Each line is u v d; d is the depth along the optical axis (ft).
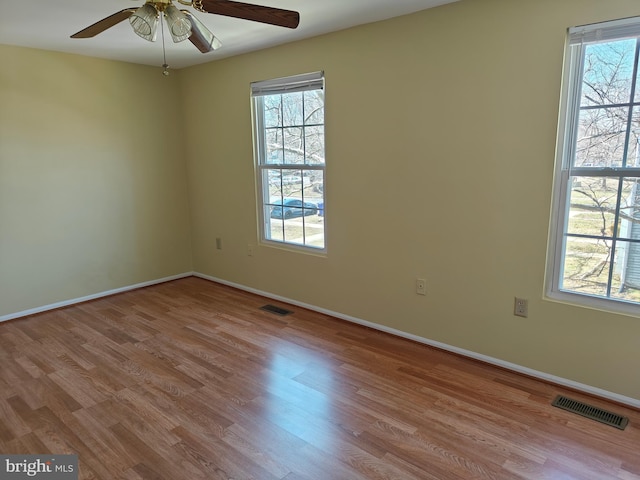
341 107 11.18
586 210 8.18
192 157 15.89
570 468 6.54
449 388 8.75
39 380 9.20
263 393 8.67
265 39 11.55
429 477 6.41
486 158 8.99
